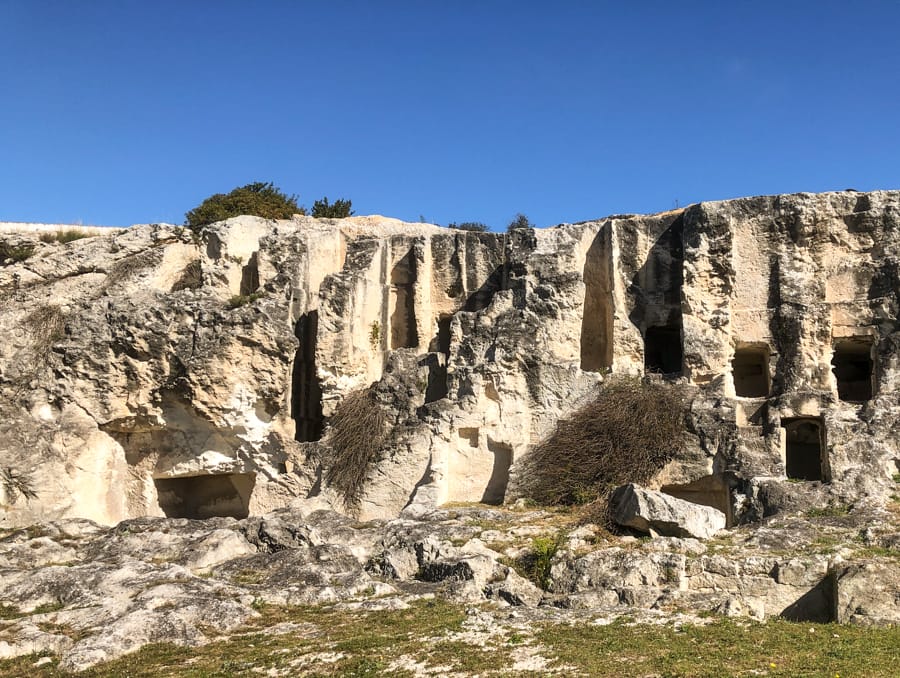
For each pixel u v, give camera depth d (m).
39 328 37.12
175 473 36.25
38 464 34.62
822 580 22.03
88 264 39.31
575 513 29.38
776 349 33.12
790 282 33.28
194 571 25.75
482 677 17.02
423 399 35.53
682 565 22.55
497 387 33.69
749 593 22.31
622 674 16.73
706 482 31.08
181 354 34.91
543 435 33.19
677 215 35.94
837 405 31.09
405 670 17.59
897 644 18.52
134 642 19.70
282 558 25.72
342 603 22.31
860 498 27.25
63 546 28.42
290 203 53.94
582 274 36.22
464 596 22.75
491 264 38.12
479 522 28.70
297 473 35.34
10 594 23.39
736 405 31.75
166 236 40.25
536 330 34.06
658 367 36.41
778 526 25.75
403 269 39.19
